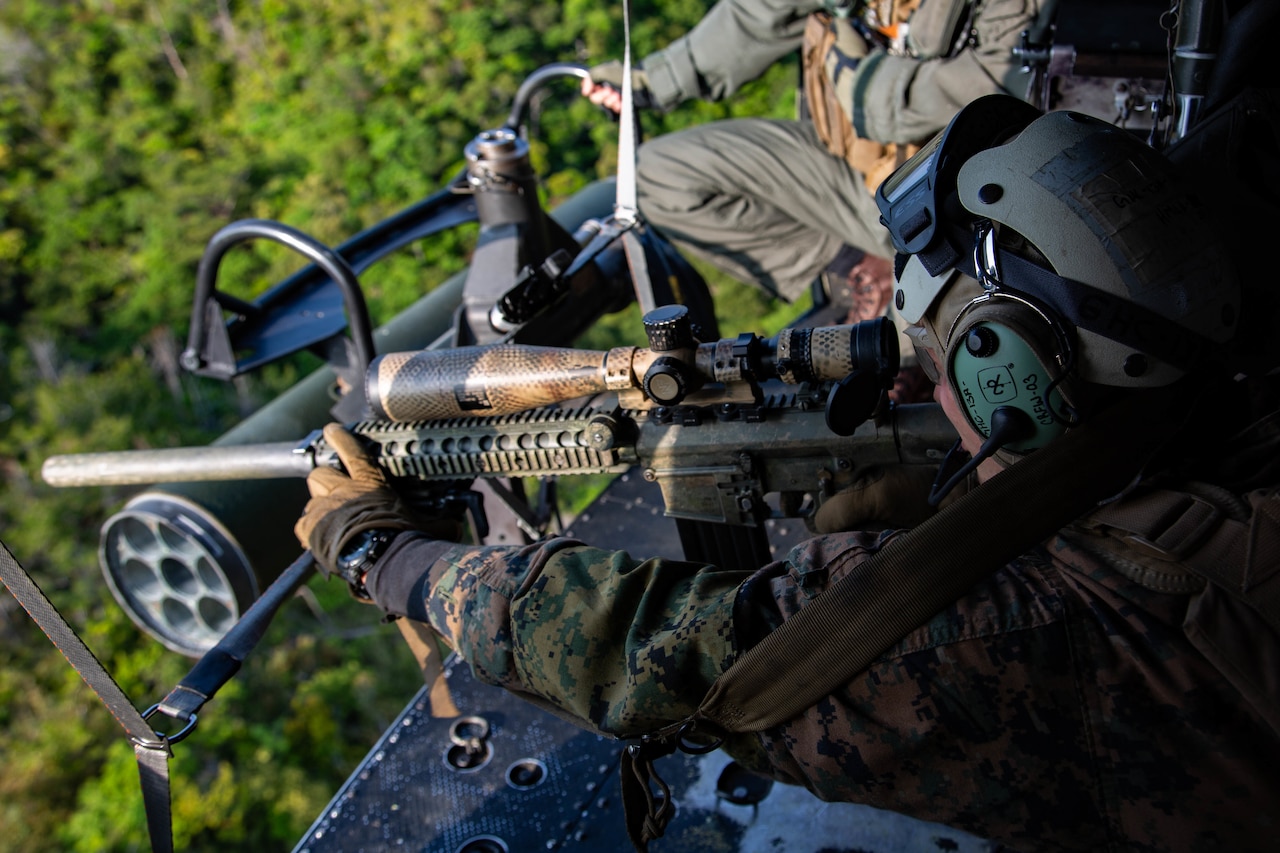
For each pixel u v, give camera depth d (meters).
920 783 1.11
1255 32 1.45
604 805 2.04
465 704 2.32
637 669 1.21
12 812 26.69
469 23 39.53
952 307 1.13
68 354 41.28
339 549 1.69
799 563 1.20
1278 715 0.94
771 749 1.18
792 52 3.24
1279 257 1.18
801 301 24.58
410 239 3.27
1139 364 1.02
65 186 43.75
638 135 3.36
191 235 41.97
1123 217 1.03
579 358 1.73
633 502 2.86
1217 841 1.00
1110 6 2.30
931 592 1.07
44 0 47.41
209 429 38.28
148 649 30.97
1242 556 0.99
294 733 28.33
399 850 2.04
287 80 43.66
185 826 26.17
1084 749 1.03
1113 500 1.07
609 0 38.56
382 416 1.88
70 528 33.56
